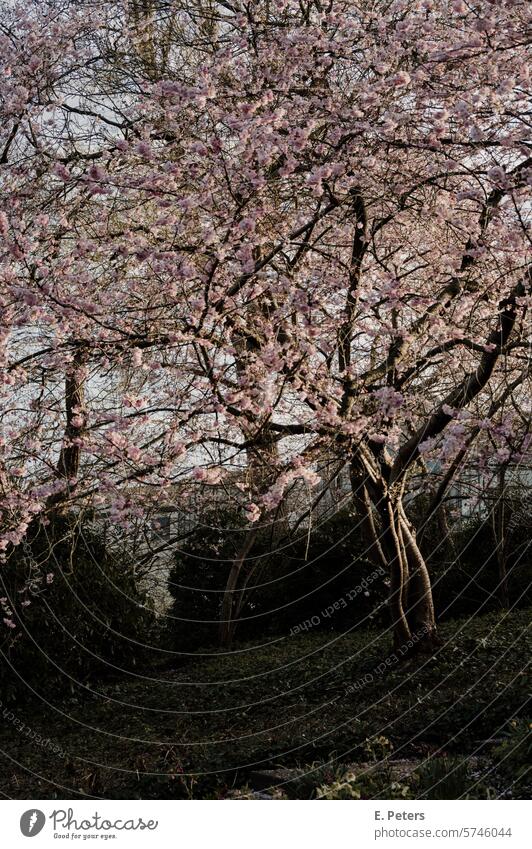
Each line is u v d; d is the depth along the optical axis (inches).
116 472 279.9
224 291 246.5
